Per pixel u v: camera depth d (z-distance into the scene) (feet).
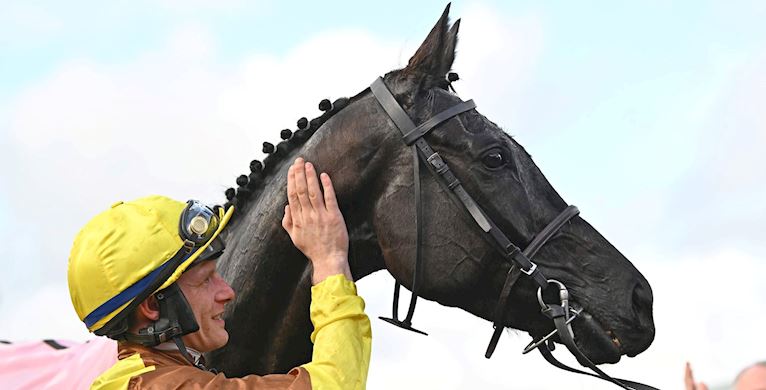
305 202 9.52
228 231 10.78
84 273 7.72
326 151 10.27
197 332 8.05
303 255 10.16
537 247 10.13
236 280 10.33
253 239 10.30
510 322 10.39
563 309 9.99
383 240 10.22
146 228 7.80
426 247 10.11
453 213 10.09
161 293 7.77
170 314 7.77
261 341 10.45
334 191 10.16
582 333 10.09
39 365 10.01
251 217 10.46
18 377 9.90
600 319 10.02
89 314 7.75
